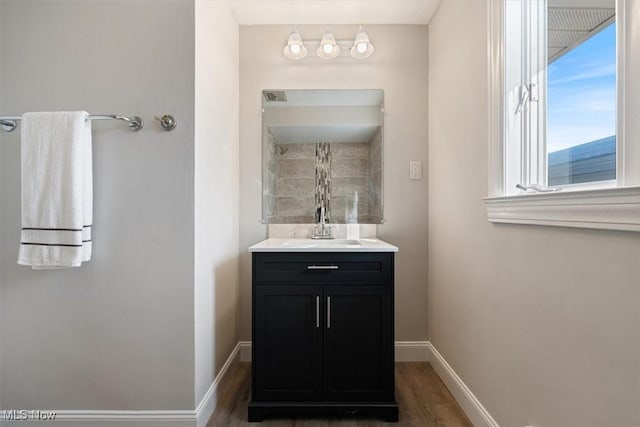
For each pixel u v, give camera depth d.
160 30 1.52
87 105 1.53
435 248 2.16
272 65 2.32
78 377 1.53
